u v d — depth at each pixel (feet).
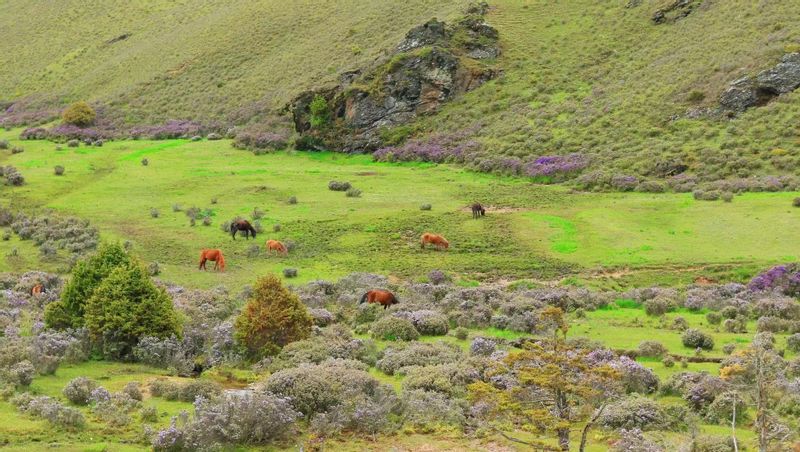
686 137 221.46
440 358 77.20
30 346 71.77
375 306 105.40
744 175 196.13
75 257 153.38
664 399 68.28
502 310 109.91
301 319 83.05
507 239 160.66
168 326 81.46
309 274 145.59
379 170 235.20
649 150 216.95
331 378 62.75
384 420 57.93
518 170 222.69
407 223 173.47
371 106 274.36
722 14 285.23
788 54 237.04
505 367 66.85
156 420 56.54
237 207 192.13
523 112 261.24
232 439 52.39
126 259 88.38
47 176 225.15
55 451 48.55
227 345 80.79
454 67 283.79
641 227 162.91
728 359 74.02
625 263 143.54
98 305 80.74
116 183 219.82
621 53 287.28
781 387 65.57
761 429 42.80
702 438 53.88
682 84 248.52
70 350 75.66
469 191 203.72
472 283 138.10
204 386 63.57
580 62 287.07
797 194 177.06
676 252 146.82
